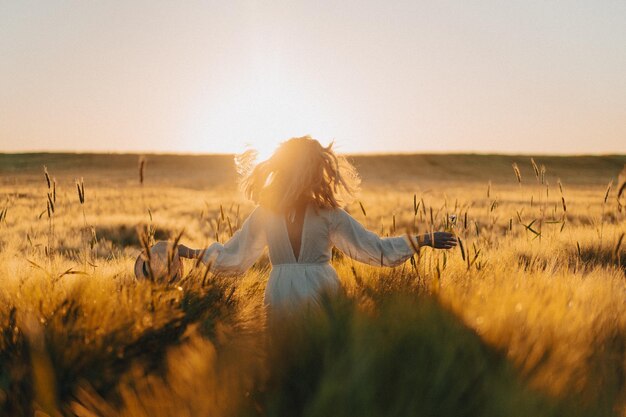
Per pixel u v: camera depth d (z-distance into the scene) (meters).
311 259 4.04
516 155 102.75
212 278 4.01
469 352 2.42
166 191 39.22
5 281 3.83
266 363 2.42
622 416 2.31
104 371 2.63
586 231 7.88
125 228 13.95
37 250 6.84
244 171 4.15
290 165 3.96
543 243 6.87
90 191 35.88
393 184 62.50
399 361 2.33
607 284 4.31
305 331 2.63
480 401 2.13
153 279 3.59
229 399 2.17
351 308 2.98
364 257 4.15
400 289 3.79
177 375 2.34
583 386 2.41
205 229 13.09
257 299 4.28
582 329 3.03
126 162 91.94
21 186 37.22
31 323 2.47
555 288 3.82
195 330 3.00
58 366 2.58
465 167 90.50
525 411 2.10
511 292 3.57
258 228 4.14
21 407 2.41
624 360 2.81
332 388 2.07
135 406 2.20
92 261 5.71
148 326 2.90
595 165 94.12
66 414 2.40
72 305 3.11
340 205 4.19
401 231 12.05
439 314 2.81
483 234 7.58
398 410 2.07
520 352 2.50
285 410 2.17
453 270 4.70
